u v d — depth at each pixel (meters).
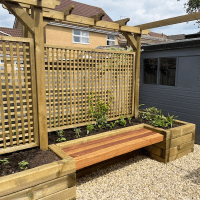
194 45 4.77
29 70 2.97
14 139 3.49
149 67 6.16
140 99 6.54
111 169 3.82
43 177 2.40
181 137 4.27
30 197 2.33
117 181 3.39
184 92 5.23
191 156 4.39
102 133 3.88
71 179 2.65
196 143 5.13
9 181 2.16
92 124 4.38
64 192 2.60
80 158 2.84
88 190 3.13
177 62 5.32
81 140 3.50
